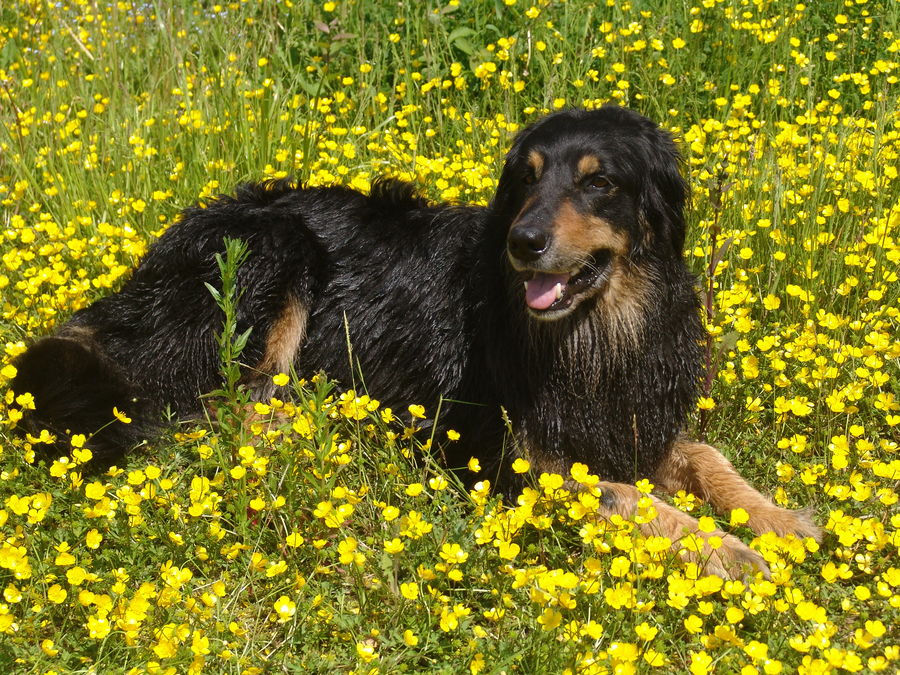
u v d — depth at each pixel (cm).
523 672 166
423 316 198
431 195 235
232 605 174
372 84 269
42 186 246
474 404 193
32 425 188
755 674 158
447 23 278
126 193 239
